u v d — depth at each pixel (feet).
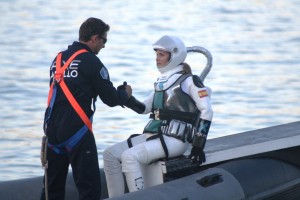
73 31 280.72
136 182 68.95
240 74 189.26
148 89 167.12
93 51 67.56
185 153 74.33
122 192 72.02
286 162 75.97
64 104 65.82
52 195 68.44
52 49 238.68
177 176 72.79
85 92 65.77
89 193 66.69
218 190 68.44
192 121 71.00
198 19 312.50
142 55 219.41
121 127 133.49
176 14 328.08
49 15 328.90
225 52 228.84
